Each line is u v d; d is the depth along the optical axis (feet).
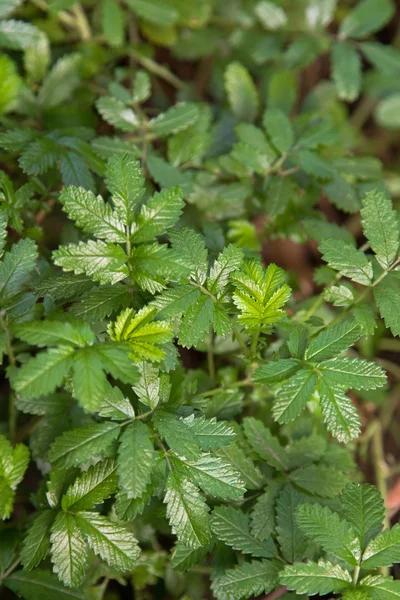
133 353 2.06
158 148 2.49
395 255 2.15
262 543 2.14
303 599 2.11
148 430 2.07
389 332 2.56
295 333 2.11
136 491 2.03
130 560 2.09
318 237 2.35
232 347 2.31
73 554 2.08
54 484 2.12
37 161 2.22
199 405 2.16
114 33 2.48
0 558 2.14
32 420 2.28
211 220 2.37
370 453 2.49
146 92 2.40
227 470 2.09
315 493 2.20
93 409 1.99
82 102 2.49
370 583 2.07
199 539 2.08
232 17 2.65
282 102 2.55
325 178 2.37
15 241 2.31
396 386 2.55
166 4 2.50
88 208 2.08
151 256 2.08
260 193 2.42
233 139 2.52
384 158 2.93
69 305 2.20
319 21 2.64
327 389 2.08
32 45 2.43
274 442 2.23
